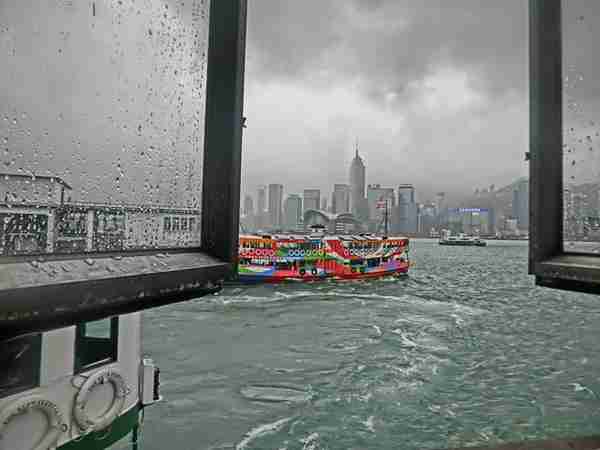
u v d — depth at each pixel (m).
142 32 1.90
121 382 5.61
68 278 1.18
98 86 1.78
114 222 1.67
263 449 9.41
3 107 1.47
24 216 1.48
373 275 46.12
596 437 3.06
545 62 2.30
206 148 1.92
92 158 1.69
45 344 4.44
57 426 4.48
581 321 27.06
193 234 1.90
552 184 2.25
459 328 24.12
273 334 21.30
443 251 147.00
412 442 9.91
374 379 14.48
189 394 12.74
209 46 1.98
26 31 1.55
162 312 26.97
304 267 40.16
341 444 9.70
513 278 57.16
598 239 2.06
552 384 14.33
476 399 12.74
